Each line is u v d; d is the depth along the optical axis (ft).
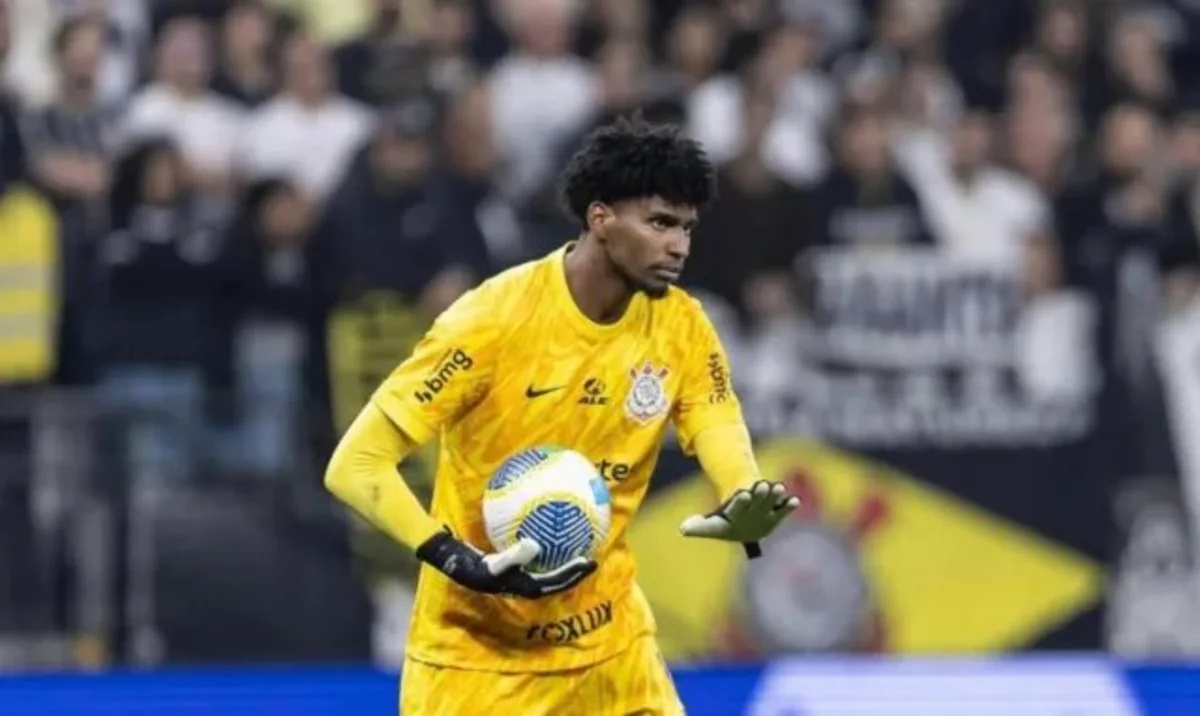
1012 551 133.69
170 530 121.49
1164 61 144.25
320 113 132.46
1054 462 135.33
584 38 136.87
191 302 128.06
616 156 54.80
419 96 133.59
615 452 58.18
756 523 55.01
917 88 140.15
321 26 134.41
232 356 128.16
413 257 130.62
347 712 96.53
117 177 129.49
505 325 56.44
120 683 95.20
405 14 135.54
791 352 134.41
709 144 135.23
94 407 121.80
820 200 136.36
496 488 56.80
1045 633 132.77
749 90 136.98
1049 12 143.33
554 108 134.92
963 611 132.05
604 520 56.59
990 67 141.90
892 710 96.22
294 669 101.35
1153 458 136.56
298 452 125.18
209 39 132.46
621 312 57.11
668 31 137.80
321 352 129.18
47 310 127.03
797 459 132.67
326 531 124.16
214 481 123.24
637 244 54.95
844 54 140.36
